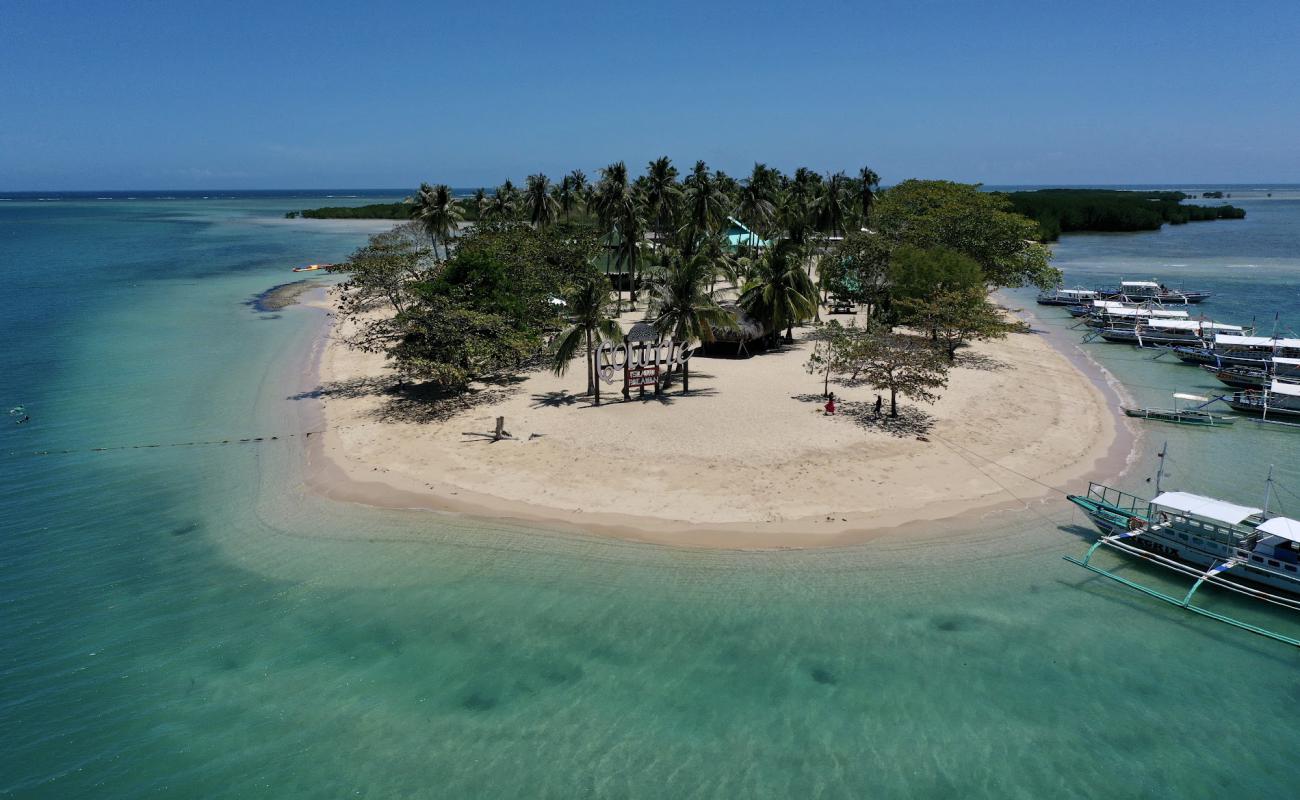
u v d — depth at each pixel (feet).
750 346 170.09
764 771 53.47
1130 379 155.63
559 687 61.87
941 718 58.44
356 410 129.08
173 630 69.00
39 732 56.59
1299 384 133.69
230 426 122.11
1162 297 238.27
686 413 123.34
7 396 137.59
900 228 232.32
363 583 76.79
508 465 103.45
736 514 88.94
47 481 100.68
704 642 67.51
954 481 98.37
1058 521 88.74
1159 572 78.38
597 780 52.75
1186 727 57.67
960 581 76.64
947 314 157.99
